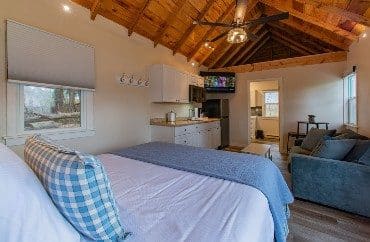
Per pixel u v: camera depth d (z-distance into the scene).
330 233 1.97
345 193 2.29
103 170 0.85
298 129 5.24
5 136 2.16
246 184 1.36
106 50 3.23
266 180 1.46
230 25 2.84
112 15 3.27
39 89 2.52
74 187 0.77
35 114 2.49
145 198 1.21
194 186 1.37
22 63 2.21
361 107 3.50
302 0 3.10
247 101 6.08
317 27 4.27
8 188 0.73
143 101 4.01
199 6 3.90
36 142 1.10
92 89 2.98
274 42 5.83
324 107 5.04
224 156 2.04
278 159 4.88
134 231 0.91
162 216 1.02
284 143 5.54
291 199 1.74
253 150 3.79
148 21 3.72
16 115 2.27
